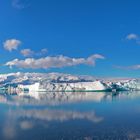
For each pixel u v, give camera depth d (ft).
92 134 233.76
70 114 371.76
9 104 554.05
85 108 462.19
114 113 382.01
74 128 262.06
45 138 222.48
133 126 267.39
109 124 281.74
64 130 252.01
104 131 245.04
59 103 583.17
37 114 372.38
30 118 332.39
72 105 528.63
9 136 230.07
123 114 368.48
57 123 291.79
